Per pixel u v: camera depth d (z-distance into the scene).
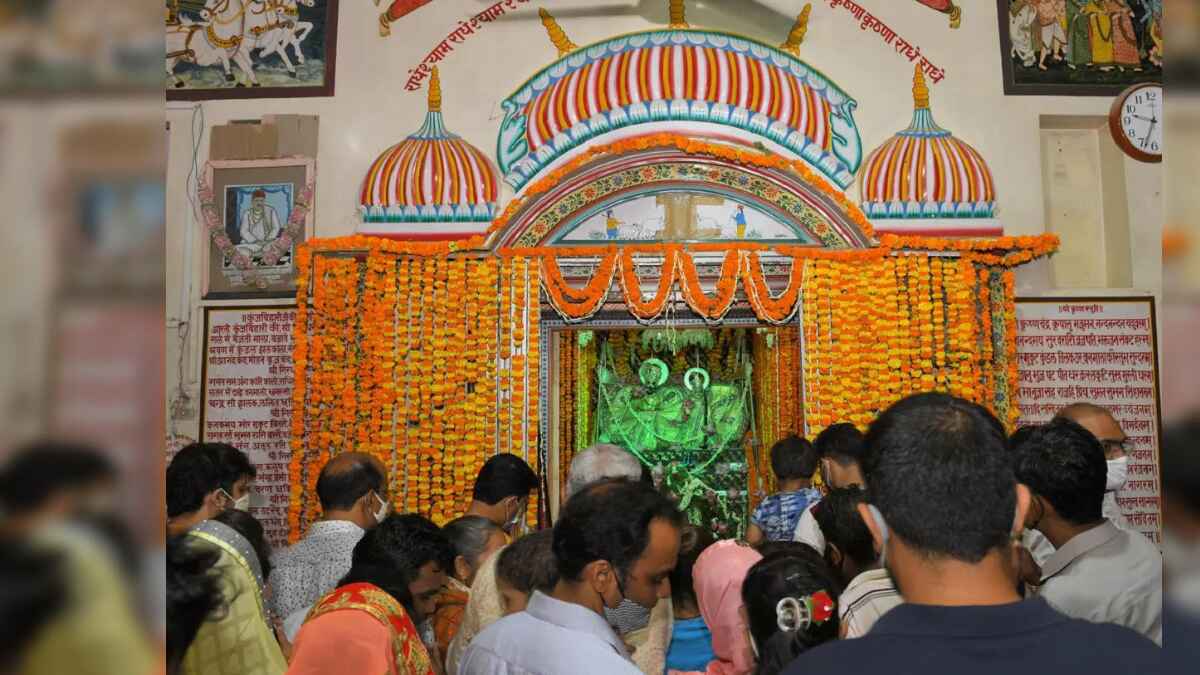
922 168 5.57
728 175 5.57
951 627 1.10
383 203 5.57
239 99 5.73
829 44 5.72
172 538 2.11
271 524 5.34
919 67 5.70
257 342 5.50
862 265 5.44
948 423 1.21
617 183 5.57
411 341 5.41
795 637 1.74
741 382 7.11
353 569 2.31
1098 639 1.09
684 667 2.57
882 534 1.33
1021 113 5.67
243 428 5.43
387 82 5.73
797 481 4.09
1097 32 5.77
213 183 5.66
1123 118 5.59
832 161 5.58
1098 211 5.74
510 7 5.79
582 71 5.69
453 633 3.06
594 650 1.75
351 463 3.13
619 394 7.11
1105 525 2.19
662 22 5.75
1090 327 5.48
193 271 5.58
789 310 5.45
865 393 5.35
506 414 5.35
